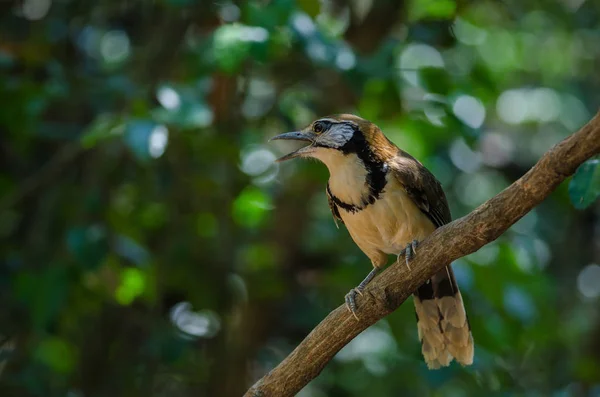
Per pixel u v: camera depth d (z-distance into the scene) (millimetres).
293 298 14578
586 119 16938
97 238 11383
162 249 13266
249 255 14125
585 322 15953
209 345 14125
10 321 12805
